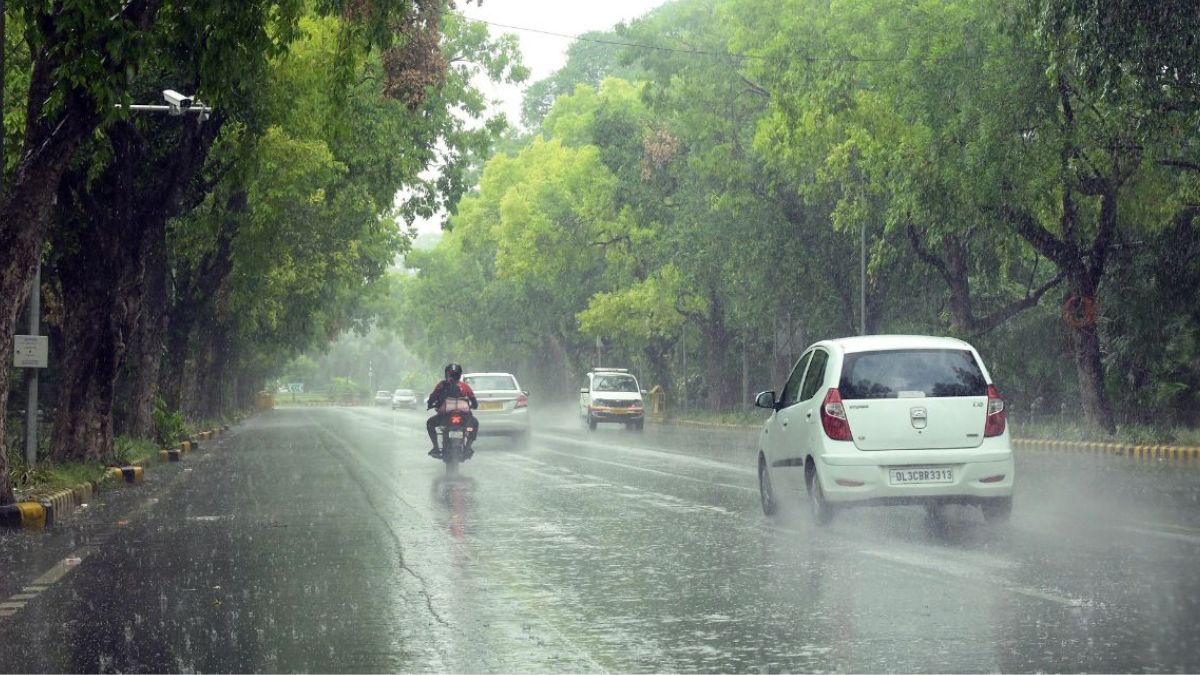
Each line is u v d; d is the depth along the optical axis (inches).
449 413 876.0
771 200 1625.2
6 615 344.8
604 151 2105.1
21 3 581.3
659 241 2042.3
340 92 654.5
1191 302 1205.1
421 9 953.5
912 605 330.3
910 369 476.4
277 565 433.4
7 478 600.1
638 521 553.9
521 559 438.6
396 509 627.5
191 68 640.4
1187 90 881.5
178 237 1400.1
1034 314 1526.8
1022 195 1087.0
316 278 1856.5
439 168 1507.1
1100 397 1214.3
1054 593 343.3
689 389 2508.6
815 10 1336.1
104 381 896.3
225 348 2406.5
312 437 1620.3
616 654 281.9
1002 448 471.5
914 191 1128.2
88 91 576.1
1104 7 799.7
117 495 766.5
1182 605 322.7
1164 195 1088.8
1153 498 621.6
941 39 1091.9
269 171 1175.0
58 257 893.2
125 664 280.4
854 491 467.2
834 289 1614.2
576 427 1953.7
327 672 268.8
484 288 3179.1
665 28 1770.4
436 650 289.7
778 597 349.1
